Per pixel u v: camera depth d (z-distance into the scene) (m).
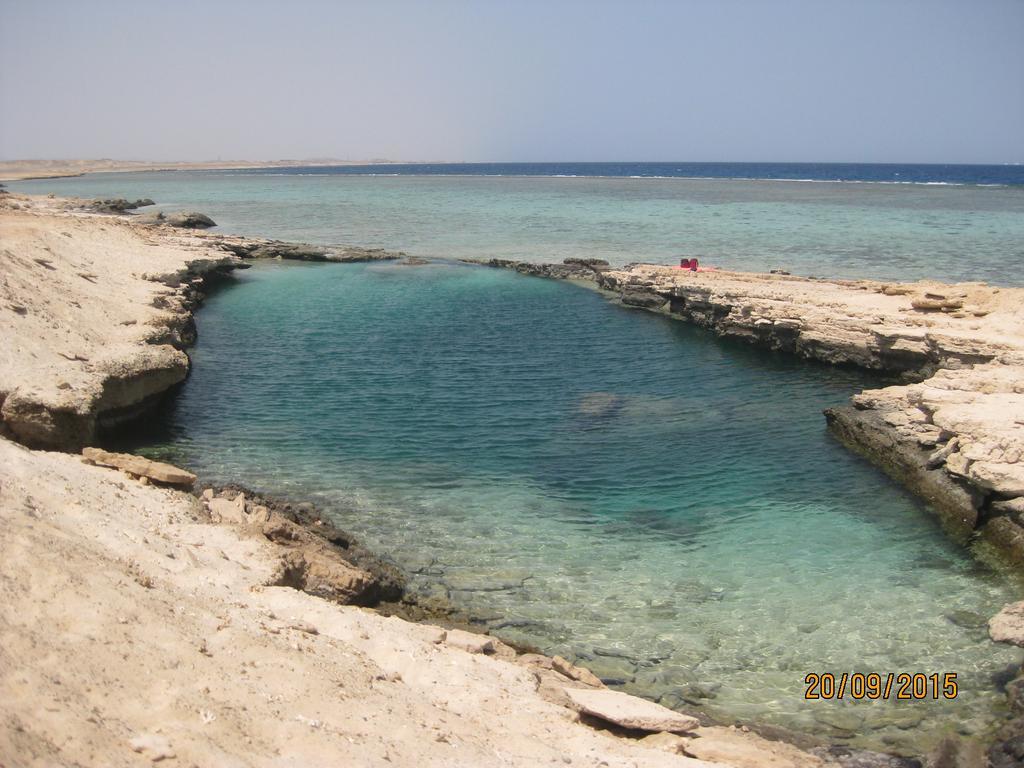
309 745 7.27
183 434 21.88
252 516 15.09
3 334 21.08
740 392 26.53
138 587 9.47
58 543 9.70
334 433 22.17
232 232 70.44
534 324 36.28
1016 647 12.64
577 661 12.43
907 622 13.52
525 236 66.44
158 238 49.53
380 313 38.12
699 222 75.12
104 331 25.53
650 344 32.91
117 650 7.80
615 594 14.35
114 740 6.41
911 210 85.06
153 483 16.42
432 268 51.06
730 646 12.85
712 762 9.28
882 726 11.00
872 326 28.31
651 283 39.78
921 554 15.98
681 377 28.20
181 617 9.12
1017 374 21.27
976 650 12.70
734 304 33.59
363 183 170.38
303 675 8.65
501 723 9.23
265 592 11.65
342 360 29.75
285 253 54.47
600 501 18.20
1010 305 28.14
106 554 10.37
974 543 16.38
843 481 19.47
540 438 22.02
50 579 8.59
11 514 10.04
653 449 21.36
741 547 16.16
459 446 21.36
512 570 15.14
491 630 13.23
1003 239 59.59
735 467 20.23
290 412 23.86
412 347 31.84
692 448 21.48
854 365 28.98
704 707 11.41
